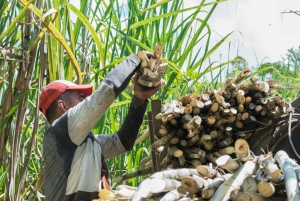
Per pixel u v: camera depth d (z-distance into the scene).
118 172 4.41
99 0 4.42
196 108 3.20
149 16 4.54
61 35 3.77
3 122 3.67
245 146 2.40
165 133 3.22
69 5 3.91
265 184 2.19
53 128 3.20
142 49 4.46
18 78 3.83
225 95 3.25
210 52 4.31
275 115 3.25
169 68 4.39
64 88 3.48
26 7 3.60
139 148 4.28
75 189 3.14
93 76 4.22
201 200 2.29
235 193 2.25
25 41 3.85
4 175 3.84
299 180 2.17
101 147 3.57
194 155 3.21
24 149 4.28
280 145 3.16
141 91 3.42
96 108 3.09
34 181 4.49
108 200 2.44
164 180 2.37
